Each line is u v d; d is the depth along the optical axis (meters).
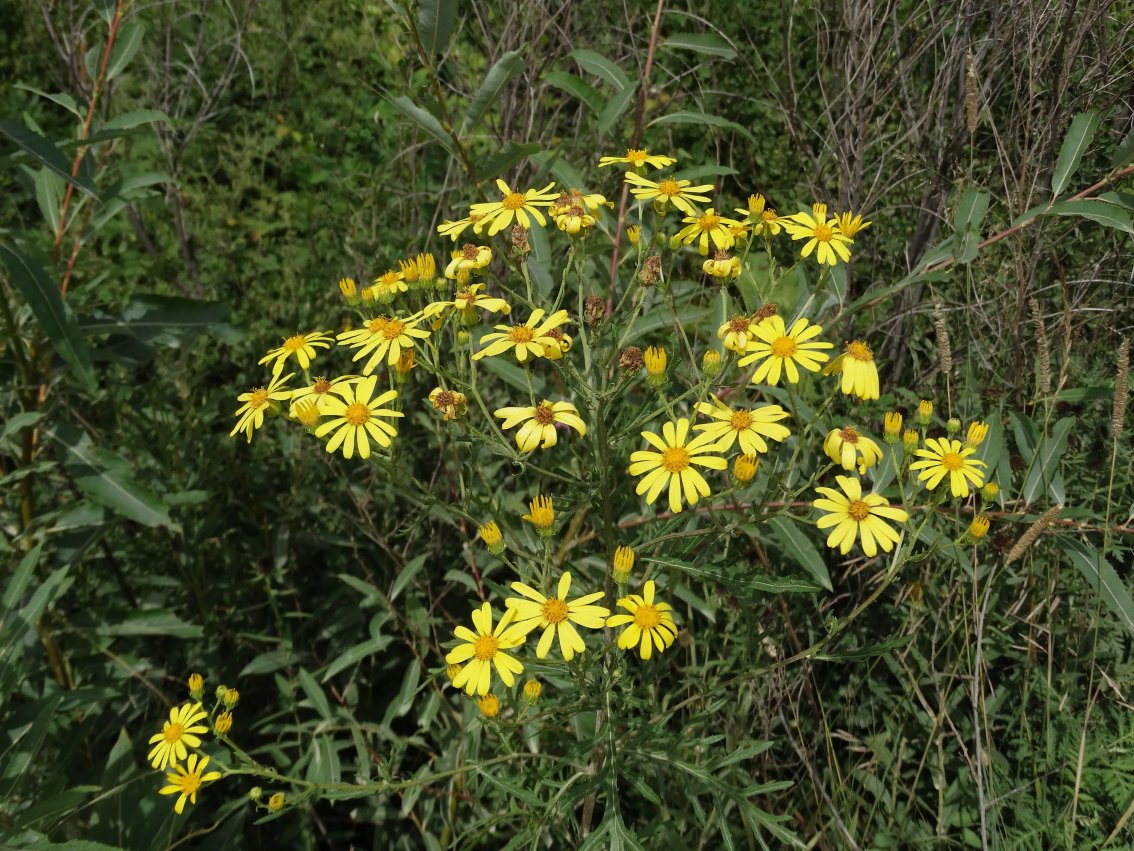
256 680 2.88
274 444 3.23
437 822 2.60
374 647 2.50
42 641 2.45
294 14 4.99
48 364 2.43
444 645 1.75
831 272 2.44
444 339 3.05
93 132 2.54
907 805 2.43
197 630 2.50
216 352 3.51
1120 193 2.26
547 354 1.76
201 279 3.95
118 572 2.74
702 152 3.66
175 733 1.83
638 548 1.90
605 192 3.27
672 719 2.66
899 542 1.70
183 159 4.55
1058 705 2.52
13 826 1.84
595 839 1.76
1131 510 2.29
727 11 3.81
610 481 2.24
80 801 1.98
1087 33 2.63
